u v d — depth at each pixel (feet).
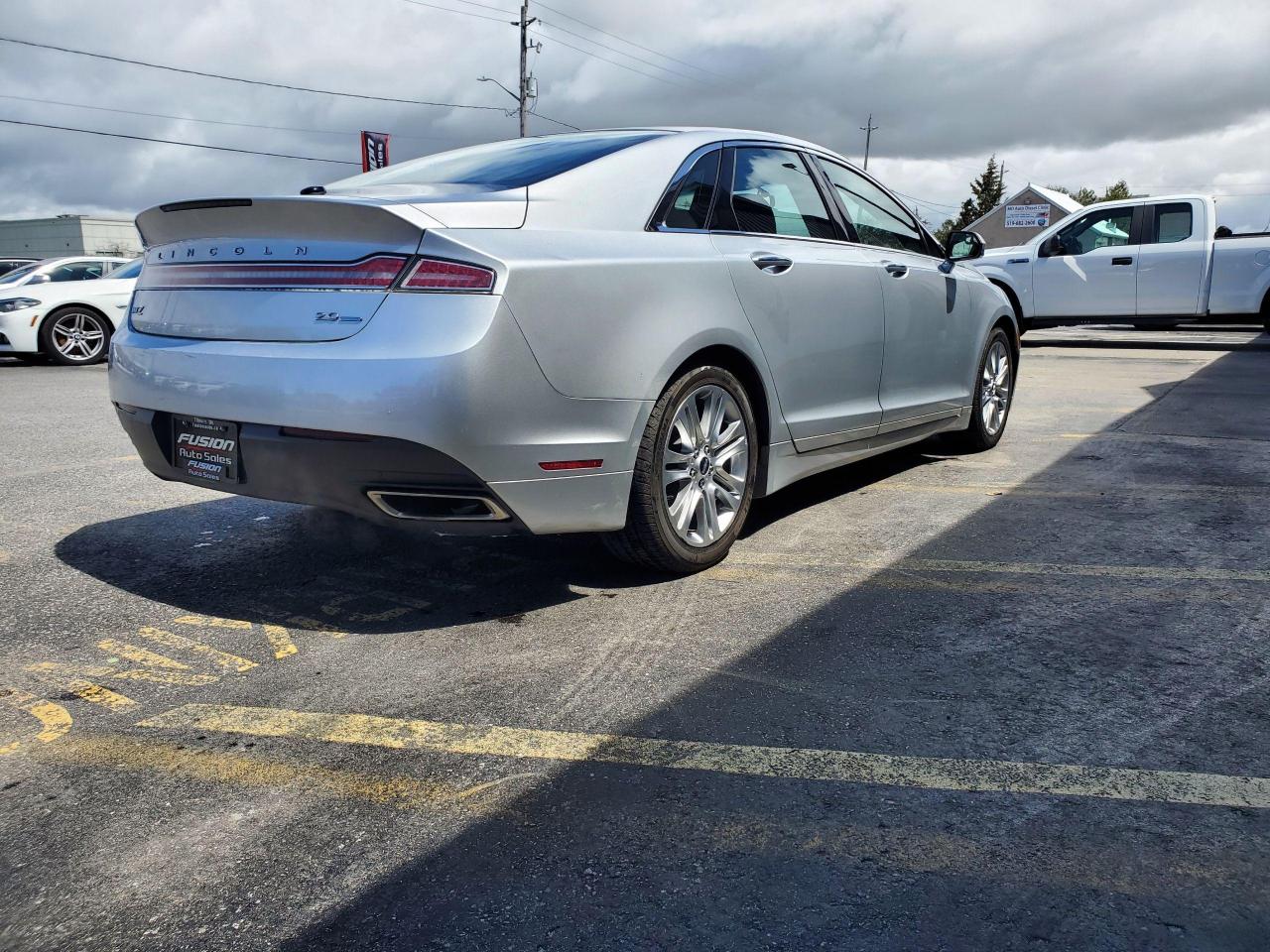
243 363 9.32
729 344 11.14
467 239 8.88
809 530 13.56
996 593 10.83
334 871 6.00
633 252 10.12
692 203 11.42
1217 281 40.45
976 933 5.39
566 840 6.28
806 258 12.67
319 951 5.32
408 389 8.55
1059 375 32.68
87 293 39.86
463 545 12.78
